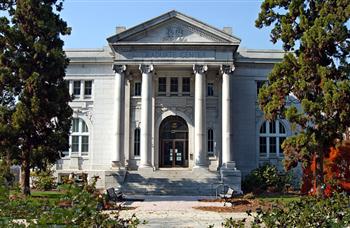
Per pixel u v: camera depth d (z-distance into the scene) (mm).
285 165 27391
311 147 26219
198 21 43188
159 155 45812
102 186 44594
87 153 46688
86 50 47844
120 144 42406
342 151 29484
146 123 42219
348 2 26031
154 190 39281
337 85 25578
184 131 46219
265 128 47281
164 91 46531
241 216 23500
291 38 28125
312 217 11445
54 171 44406
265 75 47406
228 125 42469
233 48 43219
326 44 26250
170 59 43031
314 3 28062
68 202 12102
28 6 32281
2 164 28688
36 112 30781
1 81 31109
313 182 29156
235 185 40188
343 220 11977
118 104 42906
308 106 26031
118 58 43156
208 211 26172
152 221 21328
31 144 31734
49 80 32562
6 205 11367
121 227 11328
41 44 31828
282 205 13516
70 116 33688
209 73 46250
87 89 47625
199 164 41594
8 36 31594
